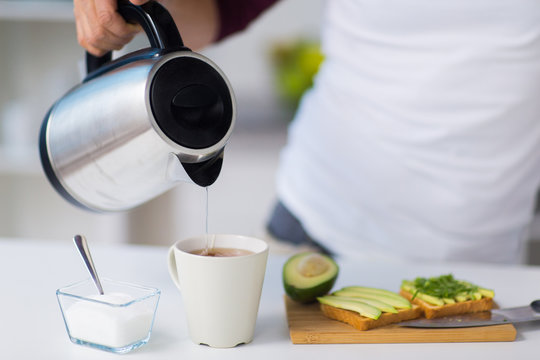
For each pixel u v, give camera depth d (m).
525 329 0.81
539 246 1.91
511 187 1.18
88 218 2.26
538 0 1.08
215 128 0.70
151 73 0.68
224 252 0.79
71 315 0.75
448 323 0.78
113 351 0.73
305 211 1.31
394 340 0.77
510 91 1.13
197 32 1.21
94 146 0.74
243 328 0.75
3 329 0.79
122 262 1.06
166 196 2.27
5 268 1.02
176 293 0.93
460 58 1.13
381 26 1.18
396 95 1.18
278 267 1.06
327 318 0.82
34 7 2.03
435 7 1.12
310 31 2.53
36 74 2.17
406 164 1.20
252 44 2.54
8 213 2.27
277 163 2.32
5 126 2.14
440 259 1.24
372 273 1.03
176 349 0.75
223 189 2.33
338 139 1.26
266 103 2.55
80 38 0.86
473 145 1.16
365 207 1.25
